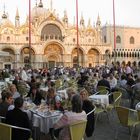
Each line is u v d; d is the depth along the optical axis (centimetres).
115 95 1905
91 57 11556
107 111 1794
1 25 10625
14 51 10412
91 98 1798
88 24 11706
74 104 1012
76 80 3164
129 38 13075
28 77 3897
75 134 992
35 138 1306
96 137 1460
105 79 2423
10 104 1324
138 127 1620
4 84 2852
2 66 10056
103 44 11506
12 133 1038
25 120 1060
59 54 11044
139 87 2106
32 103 1579
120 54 12612
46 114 1272
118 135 1488
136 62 12900
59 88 2619
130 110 1288
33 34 10825
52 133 1212
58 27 11281
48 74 4041
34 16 11919
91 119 1223
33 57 10650
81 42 11369
